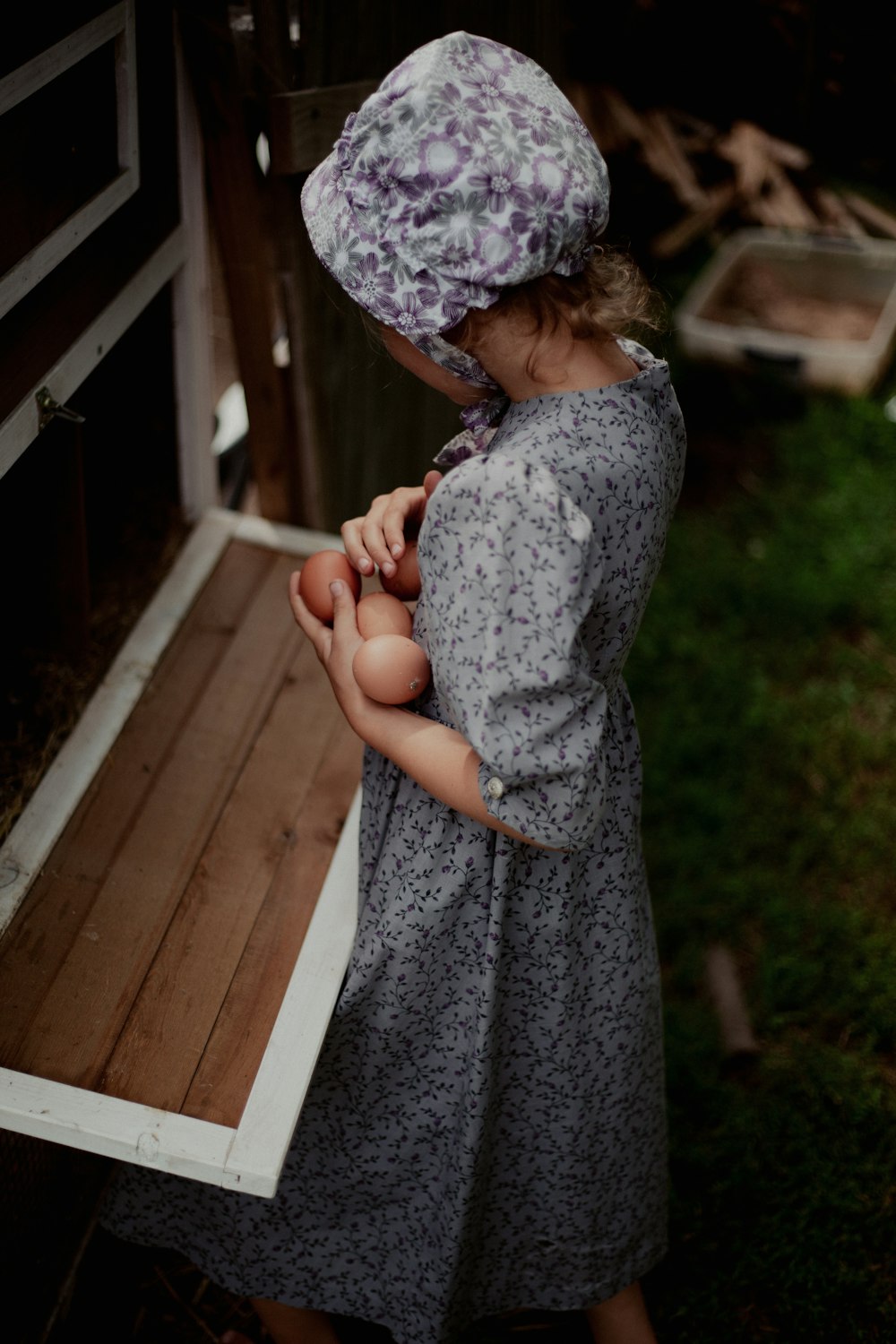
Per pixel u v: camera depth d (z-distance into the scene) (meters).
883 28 2.89
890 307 4.88
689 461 4.31
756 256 5.20
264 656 2.21
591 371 1.32
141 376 2.30
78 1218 2.08
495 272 1.19
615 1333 2.12
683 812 3.12
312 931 1.74
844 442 4.37
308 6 2.07
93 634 2.16
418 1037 1.68
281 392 2.44
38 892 1.76
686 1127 2.50
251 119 2.22
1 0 1.45
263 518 2.57
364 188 1.20
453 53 1.18
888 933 2.86
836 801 3.15
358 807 1.95
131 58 1.79
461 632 1.24
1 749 1.93
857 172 3.44
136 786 1.94
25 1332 1.93
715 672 3.49
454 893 1.53
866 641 3.67
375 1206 1.87
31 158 1.58
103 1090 1.53
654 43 3.05
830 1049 2.63
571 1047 1.70
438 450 2.95
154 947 1.72
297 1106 1.53
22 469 1.90
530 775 1.24
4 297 1.54
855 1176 2.41
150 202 2.04
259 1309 2.06
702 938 2.87
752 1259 2.29
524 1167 1.83
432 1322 1.92
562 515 1.20
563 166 1.19
